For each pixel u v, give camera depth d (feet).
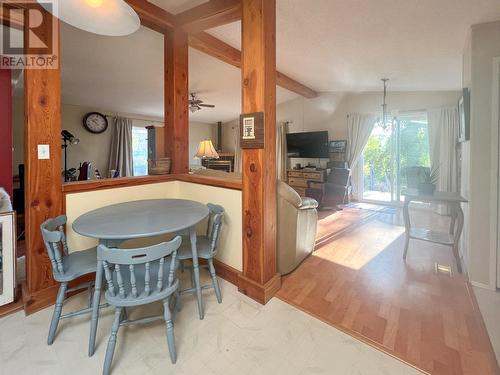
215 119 27.37
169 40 9.16
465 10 6.69
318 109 21.66
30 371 4.55
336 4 7.34
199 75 15.48
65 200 6.66
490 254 7.13
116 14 5.03
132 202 7.45
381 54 10.77
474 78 7.23
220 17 8.11
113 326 4.52
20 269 8.34
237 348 5.13
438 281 7.67
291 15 8.09
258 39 6.29
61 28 9.48
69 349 5.04
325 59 12.17
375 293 7.05
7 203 6.31
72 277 5.11
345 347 5.15
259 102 6.40
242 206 6.99
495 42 6.99
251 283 6.81
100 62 12.53
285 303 6.60
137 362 4.77
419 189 9.00
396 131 18.19
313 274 8.12
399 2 6.84
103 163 21.16
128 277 5.17
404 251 9.30
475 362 4.73
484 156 7.15
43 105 6.15
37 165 6.14
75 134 19.67
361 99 19.66
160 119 24.36
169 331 4.74
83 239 7.01
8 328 5.58
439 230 12.62
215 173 9.45
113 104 19.60
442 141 16.11
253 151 6.63
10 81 8.24
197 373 4.57
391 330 5.60
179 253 6.25
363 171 20.21
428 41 8.98
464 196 8.73
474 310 6.24
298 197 7.91
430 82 14.57
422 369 4.60
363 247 10.42
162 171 9.22
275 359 4.87
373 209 17.46
